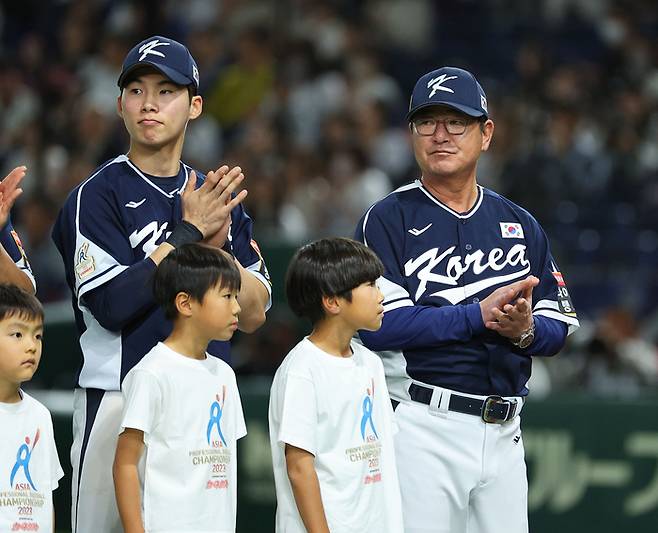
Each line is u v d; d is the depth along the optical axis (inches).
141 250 651.5
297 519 620.7
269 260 1272.1
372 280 631.8
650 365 1306.6
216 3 2204.7
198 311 603.2
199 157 1815.9
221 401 620.1
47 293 1499.8
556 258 1544.0
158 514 595.5
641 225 1644.9
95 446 642.2
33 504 605.6
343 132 1847.9
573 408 1010.7
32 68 2057.1
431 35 2284.7
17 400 609.6
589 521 1003.3
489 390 693.3
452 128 695.7
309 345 633.6
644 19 2283.5
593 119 1854.1
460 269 698.8
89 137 1779.0
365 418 636.1
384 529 636.1
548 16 2295.8
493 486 697.6
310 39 2065.7
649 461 1006.4
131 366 644.7
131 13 2097.7
